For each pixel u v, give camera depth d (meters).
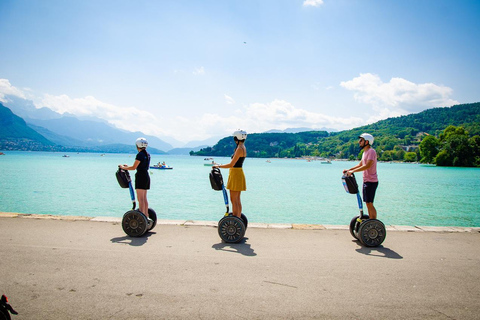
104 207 18.17
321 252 5.68
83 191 25.42
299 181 43.50
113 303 3.62
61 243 5.84
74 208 17.80
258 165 121.19
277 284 4.24
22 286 4.01
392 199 25.95
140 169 6.61
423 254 5.67
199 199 22.70
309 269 4.82
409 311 3.60
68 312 3.40
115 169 57.84
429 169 87.69
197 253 5.46
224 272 4.62
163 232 6.83
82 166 68.50
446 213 19.05
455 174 65.50
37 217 7.80
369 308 3.64
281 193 28.08
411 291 4.12
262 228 7.42
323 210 18.86
